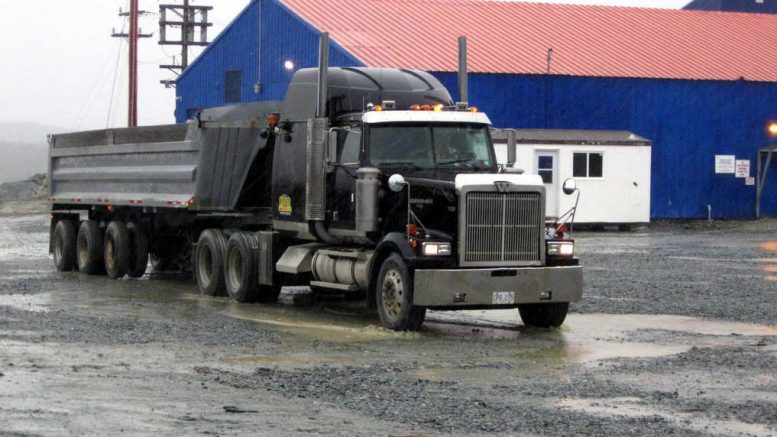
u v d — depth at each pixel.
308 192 18.67
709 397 11.45
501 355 14.48
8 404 10.51
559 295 16.66
